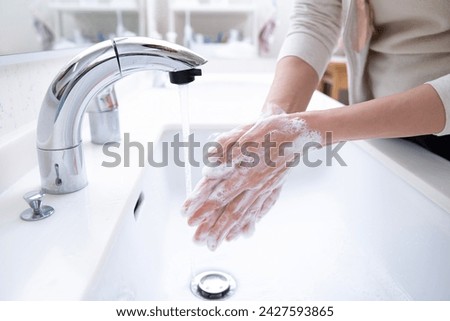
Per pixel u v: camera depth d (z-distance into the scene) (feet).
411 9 1.78
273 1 4.80
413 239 1.51
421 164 1.67
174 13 4.73
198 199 1.36
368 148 1.95
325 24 2.14
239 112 2.75
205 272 1.73
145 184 1.68
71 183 1.34
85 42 2.79
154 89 3.43
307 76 1.96
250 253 1.86
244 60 4.82
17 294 0.86
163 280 1.66
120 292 1.14
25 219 1.16
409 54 1.91
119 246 1.16
